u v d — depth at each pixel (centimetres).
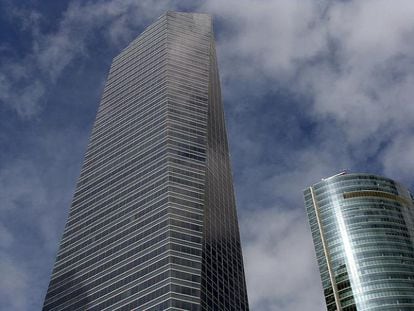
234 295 16762
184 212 16938
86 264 17362
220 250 17300
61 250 18600
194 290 14700
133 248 16500
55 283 17638
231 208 19750
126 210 17988
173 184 17725
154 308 14312
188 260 15462
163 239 15975
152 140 19888
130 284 15488
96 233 18138
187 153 19188
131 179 19012
